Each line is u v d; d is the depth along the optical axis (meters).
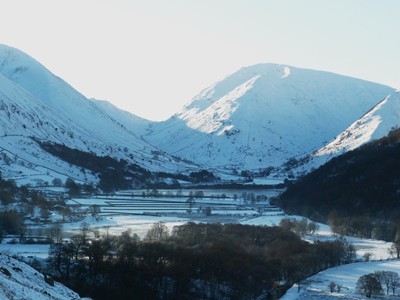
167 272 168.38
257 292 171.62
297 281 182.88
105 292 161.00
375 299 162.62
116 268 170.88
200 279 172.38
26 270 124.81
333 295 166.25
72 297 120.69
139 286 166.25
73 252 176.25
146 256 174.25
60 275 166.62
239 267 174.62
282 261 190.62
